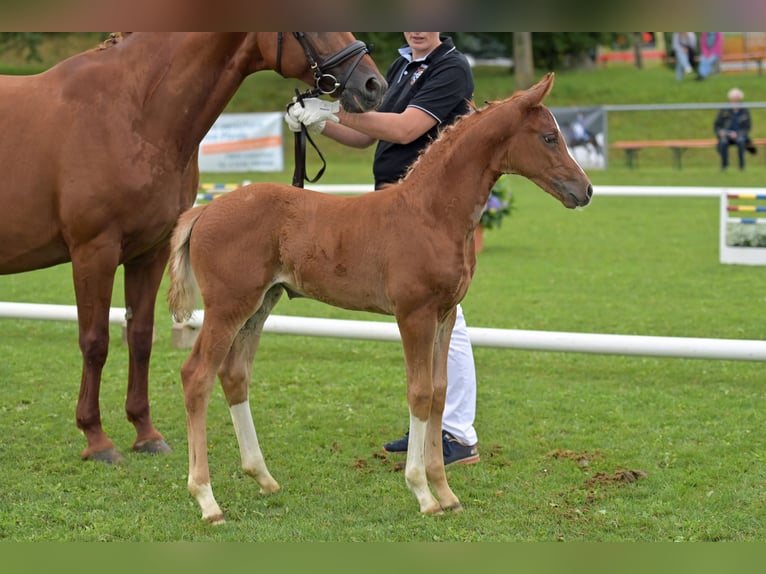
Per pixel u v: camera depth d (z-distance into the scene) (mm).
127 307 4824
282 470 4465
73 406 5535
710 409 5352
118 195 4363
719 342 5484
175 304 3861
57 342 7188
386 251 3682
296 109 4070
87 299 4480
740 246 10289
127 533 3680
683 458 4539
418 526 3744
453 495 3949
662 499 4020
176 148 4516
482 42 33312
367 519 3852
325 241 3746
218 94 4535
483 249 11734
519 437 4945
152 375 6211
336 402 5637
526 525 3764
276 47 4355
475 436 4578
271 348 7031
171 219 4574
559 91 29609
